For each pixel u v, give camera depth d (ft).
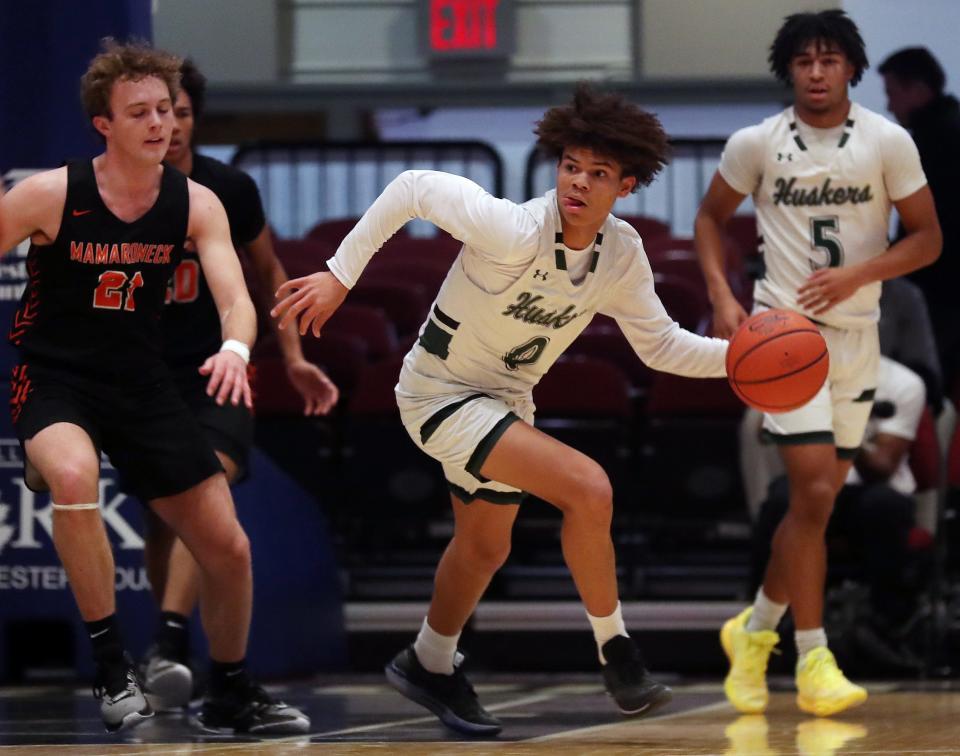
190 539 20.54
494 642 35.88
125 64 19.33
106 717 19.42
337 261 19.34
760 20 58.29
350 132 60.03
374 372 36.52
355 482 36.24
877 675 33.76
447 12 59.11
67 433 19.31
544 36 59.31
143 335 20.12
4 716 24.29
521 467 19.40
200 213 20.26
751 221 49.73
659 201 53.83
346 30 59.88
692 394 35.73
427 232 54.75
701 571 35.99
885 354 35.32
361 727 22.59
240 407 25.12
